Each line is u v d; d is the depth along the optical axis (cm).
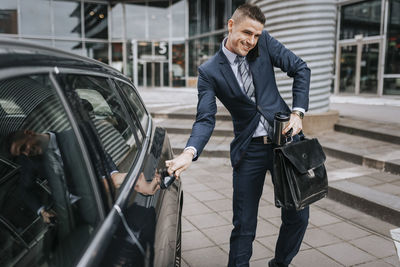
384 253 301
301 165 202
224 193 451
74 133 115
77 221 105
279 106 226
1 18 2158
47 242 96
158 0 2297
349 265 283
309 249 307
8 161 102
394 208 352
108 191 121
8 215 93
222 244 319
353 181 443
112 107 171
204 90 221
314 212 385
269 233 339
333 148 553
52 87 107
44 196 102
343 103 1128
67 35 2291
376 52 1426
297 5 639
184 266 282
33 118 108
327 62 668
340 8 1561
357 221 361
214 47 2047
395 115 787
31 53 100
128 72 2395
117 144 153
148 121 258
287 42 658
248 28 197
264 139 226
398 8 1327
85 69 141
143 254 118
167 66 2353
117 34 2372
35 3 2205
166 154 226
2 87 98
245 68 218
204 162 602
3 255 87
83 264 94
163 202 165
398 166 459
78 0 2280
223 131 713
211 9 2036
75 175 110
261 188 237
